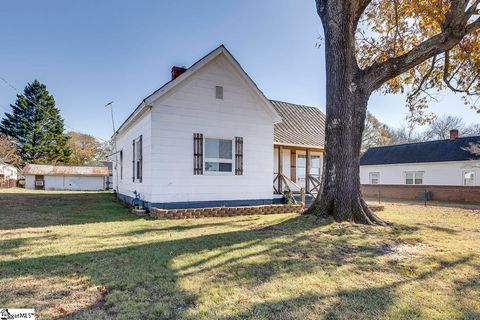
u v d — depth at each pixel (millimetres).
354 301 2941
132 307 2727
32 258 4238
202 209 8852
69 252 4586
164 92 9016
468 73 10180
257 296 3006
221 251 4645
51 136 42969
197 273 3662
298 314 2633
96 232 6293
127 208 11367
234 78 10484
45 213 9641
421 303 2934
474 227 7719
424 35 10242
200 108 9781
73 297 2941
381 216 9766
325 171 7375
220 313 2621
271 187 11281
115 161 18094
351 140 7160
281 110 15070
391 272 3861
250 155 10797
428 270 3951
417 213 11617
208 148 9992
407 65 7078
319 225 6578
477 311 2771
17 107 41656
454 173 21531
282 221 7262
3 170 32969
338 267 4004
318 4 7691
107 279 3430
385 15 10633
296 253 4609
